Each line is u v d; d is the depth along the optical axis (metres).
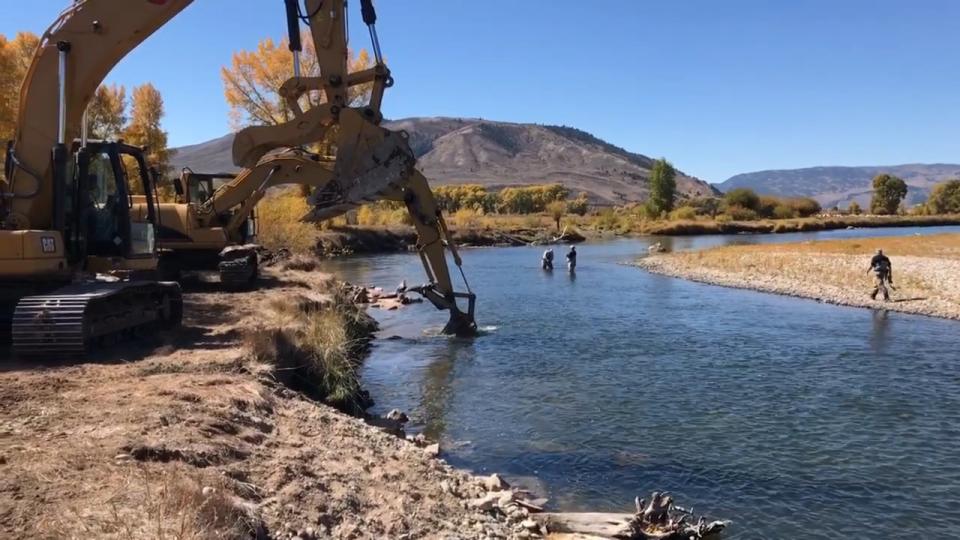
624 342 17.97
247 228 21.34
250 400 8.06
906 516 7.98
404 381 13.95
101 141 10.99
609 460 9.68
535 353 16.58
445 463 8.92
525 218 80.88
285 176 18.41
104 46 10.52
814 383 13.85
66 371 8.65
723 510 8.13
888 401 12.57
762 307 24.55
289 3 15.12
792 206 112.25
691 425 11.20
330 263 41.22
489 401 12.55
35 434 6.16
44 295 9.45
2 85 37.00
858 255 39.16
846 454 9.90
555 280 33.38
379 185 14.73
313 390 11.24
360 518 6.05
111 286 9.97
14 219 10.10
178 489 5.02
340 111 15.05
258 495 5.76
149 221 12.17
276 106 47.66
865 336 19.05
